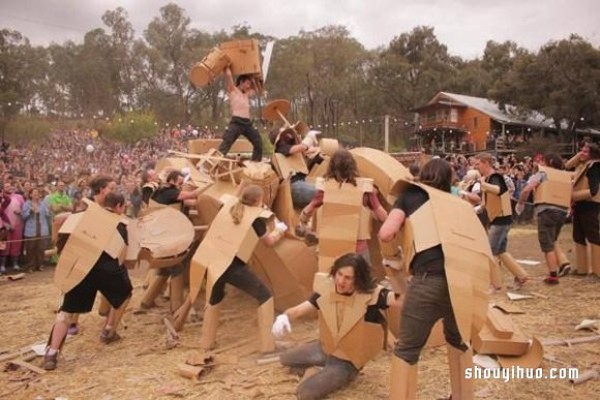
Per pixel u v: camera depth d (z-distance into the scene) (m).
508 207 7.36
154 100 62.91
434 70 52.62
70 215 5.70
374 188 5.75
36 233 10.88
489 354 4.89
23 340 6.20
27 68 58.97
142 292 8.18
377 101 50.78
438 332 5.20
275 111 7.84
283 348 5.30
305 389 4.14
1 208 10.60
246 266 5.33
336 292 4.27
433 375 4.59
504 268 8.95
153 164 8.82
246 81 7.43
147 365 5.12
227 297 7.00
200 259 5.34
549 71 36.38
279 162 6.55
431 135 44.62
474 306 3.49
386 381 4.47
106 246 5.41
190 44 62.72
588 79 34.91
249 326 6.11
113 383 4.73
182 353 5.42
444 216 3.58
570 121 37.72
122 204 5.71
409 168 7.15
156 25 62.69
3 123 41.75
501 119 40.03
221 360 5.05
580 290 7.25
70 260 5.30
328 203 5.29
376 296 4.23
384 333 4.32
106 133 42.09
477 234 3.65
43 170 22.19
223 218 5.47
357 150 6.70
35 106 73.88
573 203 7.98
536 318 6.14
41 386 4.75
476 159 7.59
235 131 7.27
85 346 5.81
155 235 5.84
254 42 7.28
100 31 69.75
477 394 4.21
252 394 4.31
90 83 69.12
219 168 6.95
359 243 5.29
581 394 4.21
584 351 5.11
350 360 4.31
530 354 4.83
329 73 51.78
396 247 5.30
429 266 3.51
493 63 57.47
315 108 53.28
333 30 52.50
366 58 52.59
